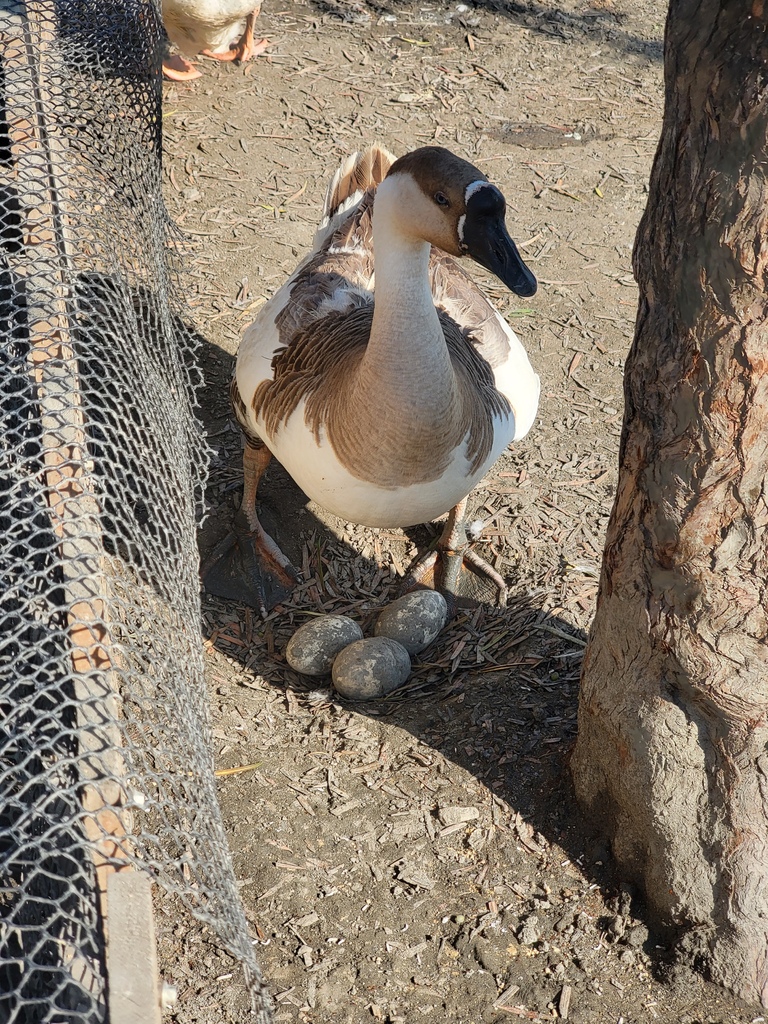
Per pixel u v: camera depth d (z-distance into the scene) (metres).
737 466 1.01
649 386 1.04
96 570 0.94
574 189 2.09
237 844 1.24
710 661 1.08
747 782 1.11
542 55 2.48
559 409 1.72
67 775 0.89
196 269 1.91
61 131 1.30
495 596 1.50
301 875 1.22
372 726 1.35
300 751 1.33
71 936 0.84
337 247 1.47
